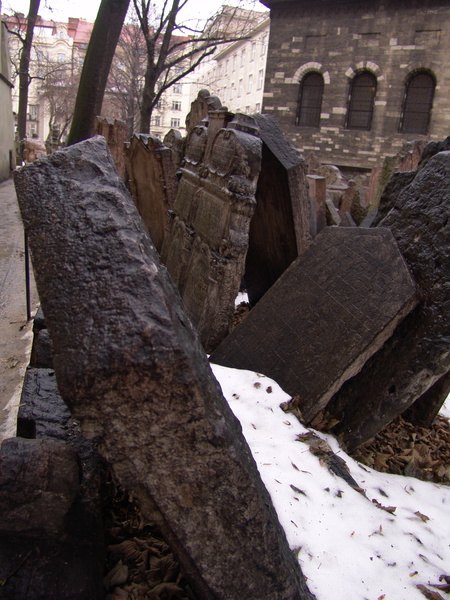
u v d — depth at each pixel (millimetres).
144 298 1607
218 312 4621
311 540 2611
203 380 1720
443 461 3969
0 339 4195
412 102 27609
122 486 1683
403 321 3723
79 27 62562
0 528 1786
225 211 4562
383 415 3625
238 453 1757
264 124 5574
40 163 1919
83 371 1523
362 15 27500
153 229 7531
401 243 3789
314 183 7402
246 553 1799
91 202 1812
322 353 3758
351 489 3121
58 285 1670
